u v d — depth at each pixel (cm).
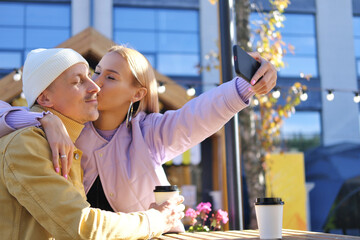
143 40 1138
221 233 182
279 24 598
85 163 190
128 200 192
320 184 931
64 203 135
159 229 152
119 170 192
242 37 609
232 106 190
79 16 1110
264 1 726
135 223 144
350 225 909
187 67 1140
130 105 198
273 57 589
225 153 264
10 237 140
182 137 200
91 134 193
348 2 1199
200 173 654
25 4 1104
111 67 195
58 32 1109
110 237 138
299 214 720
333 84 1167
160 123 202
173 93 532
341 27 1191
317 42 1179
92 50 524
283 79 1152
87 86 163
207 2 1155
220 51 275
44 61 158
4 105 175
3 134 154
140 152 195
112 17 1126
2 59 1087
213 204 595
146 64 205
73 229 133
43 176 138
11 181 139
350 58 1181
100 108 194
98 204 194
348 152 968
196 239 158
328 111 1146
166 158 209
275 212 150
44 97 162
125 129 200
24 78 164
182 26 1148
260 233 152
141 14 1141
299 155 730
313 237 154
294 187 725
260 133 682
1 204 142
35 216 137
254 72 170
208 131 197
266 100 655
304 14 1189
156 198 164
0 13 1096
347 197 908
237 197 259
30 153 140
